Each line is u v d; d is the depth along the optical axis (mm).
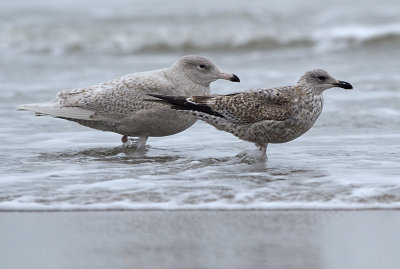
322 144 14375
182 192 10578
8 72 25719
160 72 14234
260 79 23203
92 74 25078
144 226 9117
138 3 42688
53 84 22594
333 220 9336
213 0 43156
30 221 9383
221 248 8289
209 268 7668
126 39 32969
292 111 12852
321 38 31609
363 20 35031
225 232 8867
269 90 12961
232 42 32281
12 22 36500
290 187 10812
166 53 32094
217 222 9266
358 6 39062
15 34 33219
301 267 7719
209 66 14133
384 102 18719
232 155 13477
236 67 26609
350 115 17297
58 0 43594
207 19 37156
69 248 8336
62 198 10344
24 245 8469
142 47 32219
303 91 13109
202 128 16594
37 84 22625
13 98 19953
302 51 30688
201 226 9102
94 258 8000
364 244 8430
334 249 8258
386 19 34969
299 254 8109
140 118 13648
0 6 41375
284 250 8234
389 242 8477
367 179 11211
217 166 12391
